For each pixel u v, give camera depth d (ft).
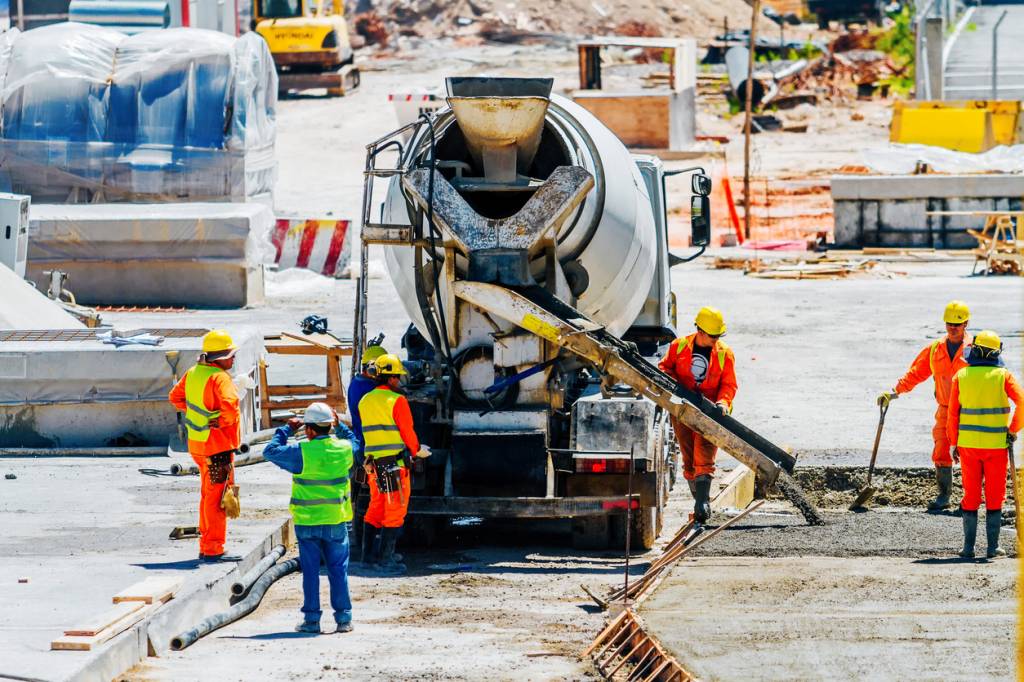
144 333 168.14
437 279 119.96
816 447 162.61
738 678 81.30
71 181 324.39
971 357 115.65
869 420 179.22
